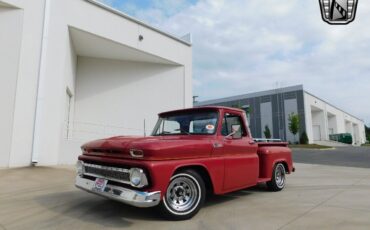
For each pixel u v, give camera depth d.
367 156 19.22
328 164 13.63
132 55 14.55
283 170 6.56
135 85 15.35
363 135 83.19
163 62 15.73
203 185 4.20
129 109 15.07
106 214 4.18
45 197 5.28
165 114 5.55
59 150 10.34
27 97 9.46
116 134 14.67
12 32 9.36
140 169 3.55
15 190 5.90
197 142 4.24
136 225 3.70
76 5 11.30
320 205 4.93
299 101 43.41
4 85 9.11
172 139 4.20
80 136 13.89
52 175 7.87
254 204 4.97
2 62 9.14
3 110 9.03
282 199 5.41
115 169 3.85
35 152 9.44
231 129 5.02
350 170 10.87
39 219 3.95
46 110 9.90
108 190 3.81
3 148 8.95
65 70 10.75
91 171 4.31
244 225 3.76
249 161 5.20
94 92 14.50
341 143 48.25
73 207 4.56
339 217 4.16
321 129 50.03
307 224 3.82
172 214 3.87
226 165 4.61
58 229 3.54
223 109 4.96
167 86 15.98
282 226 3.73
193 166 4.17
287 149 6.86
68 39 11.21
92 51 13.88
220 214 4.29
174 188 3.94
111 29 12.65
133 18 13.59
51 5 10.32
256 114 48.62
